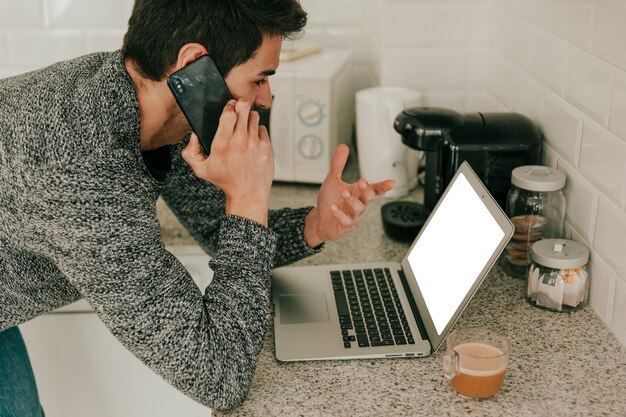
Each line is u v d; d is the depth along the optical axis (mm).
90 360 1641
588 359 1145
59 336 1625
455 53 1879
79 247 972
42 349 1631
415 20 1850
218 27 1023
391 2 1839
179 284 1025
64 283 1128
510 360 1143
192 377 1011
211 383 1015
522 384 1086
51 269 1094
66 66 1104
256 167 1088
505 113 1541
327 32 2211
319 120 1823
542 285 1272
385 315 1260
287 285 1366
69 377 1647
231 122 1047
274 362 1158
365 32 2201
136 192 1000
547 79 1468
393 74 1898
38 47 2156
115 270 980
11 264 1061
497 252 1075
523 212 1397
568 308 1273
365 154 1809
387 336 1196
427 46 1872
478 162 1459
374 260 1496
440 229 1315
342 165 1305
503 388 1078
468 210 1231
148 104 1080
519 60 1634
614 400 1049
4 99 1034
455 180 1340
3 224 1002
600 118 1234
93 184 964
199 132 1062
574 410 1028
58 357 1638
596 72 1241
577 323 1245
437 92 1917
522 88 1619
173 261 1038
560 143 1414
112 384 1651
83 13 2127
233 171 1083
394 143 1762
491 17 1832
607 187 1217
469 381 1038
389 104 1742
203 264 1630
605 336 1205
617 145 1177
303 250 1352
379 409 1043
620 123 1165
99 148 982
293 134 1847
